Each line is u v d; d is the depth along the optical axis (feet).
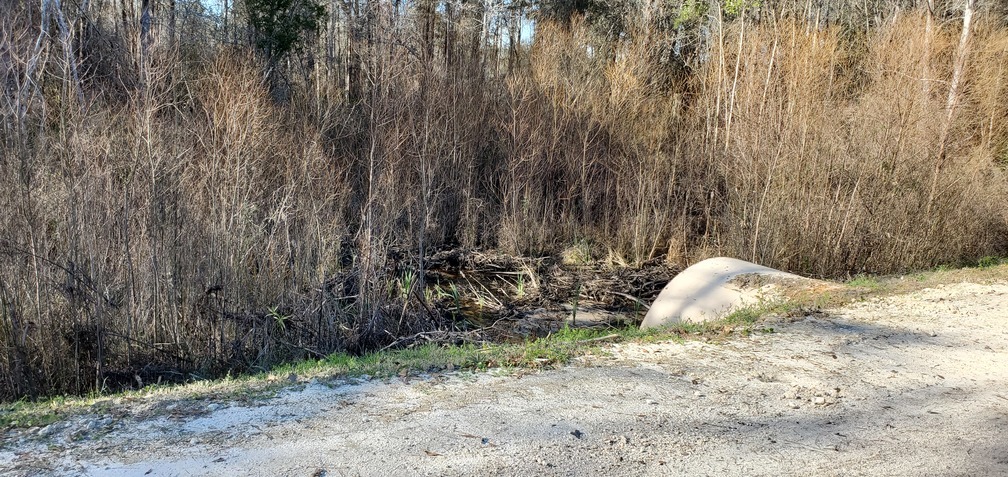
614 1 93.71
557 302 44.19
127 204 27.25
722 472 13.94
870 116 51.08
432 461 13.96
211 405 16.81
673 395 18.42
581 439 15.30
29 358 24.81
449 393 18.03
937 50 53.83
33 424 15.42
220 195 31.04
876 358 22.45
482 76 75.46
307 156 37.45
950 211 50.19
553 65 74.69
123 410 16.38
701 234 63.36
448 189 61.77
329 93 66.59
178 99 42.83
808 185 49.21
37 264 25.04
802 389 19.13
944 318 27.91
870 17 99.55
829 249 48.21
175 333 27.76
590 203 64.13
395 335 32.22
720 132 65.72
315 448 14.39
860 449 15.26
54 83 41.50
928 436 16.10
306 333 30.07
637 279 50.83
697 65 87.25
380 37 67.77
